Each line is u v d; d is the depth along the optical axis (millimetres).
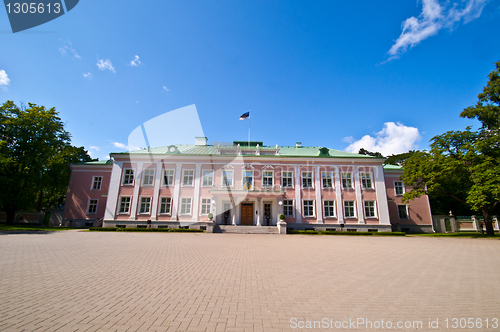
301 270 7863
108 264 8227
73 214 31688
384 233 25609
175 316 4094
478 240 20031
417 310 4559
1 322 3639
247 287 5867
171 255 10398
